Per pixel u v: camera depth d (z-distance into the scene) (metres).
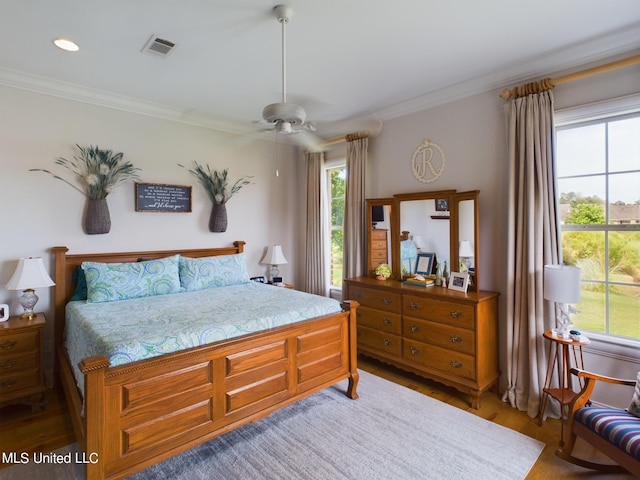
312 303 2.79
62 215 3.19
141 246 3.65
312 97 3.43
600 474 1.94
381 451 2.14
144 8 2.02
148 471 1.97
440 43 2.43
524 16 2.11
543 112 2.58
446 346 2.86
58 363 3.04
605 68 2.32
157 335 2.00
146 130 3.68
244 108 3.75
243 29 2.25
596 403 2.49
